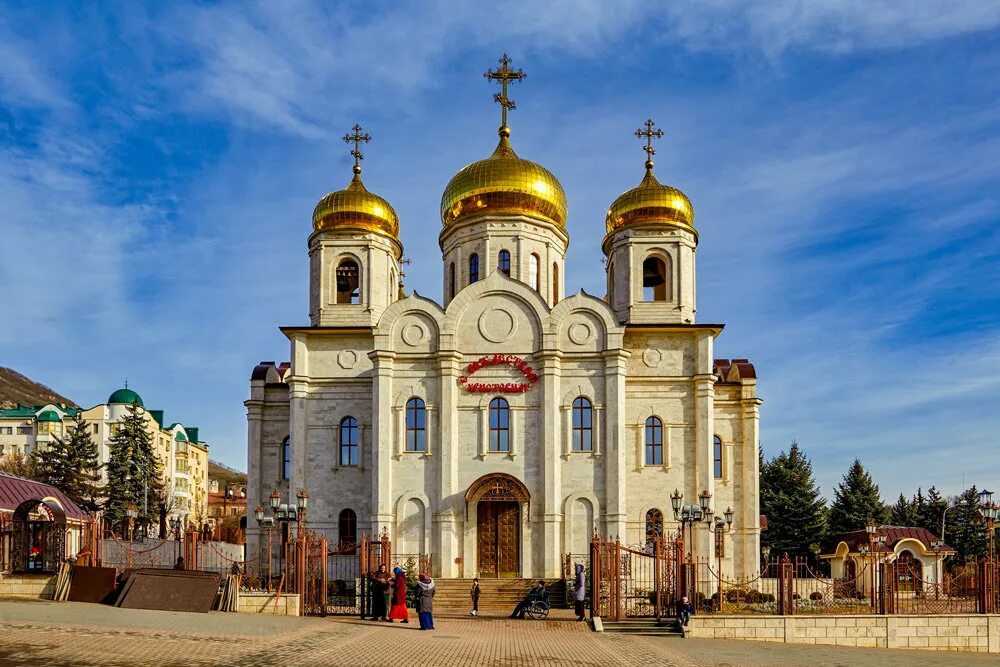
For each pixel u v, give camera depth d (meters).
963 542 97.19
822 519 91.75
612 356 57.81
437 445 57.69
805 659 33.78
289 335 61.84
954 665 34.16
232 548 68.94
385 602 39.88
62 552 44.47
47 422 150.38
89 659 24.17
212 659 25.52
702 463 58.84
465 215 65.31
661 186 65.62
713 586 56.88
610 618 41.34
